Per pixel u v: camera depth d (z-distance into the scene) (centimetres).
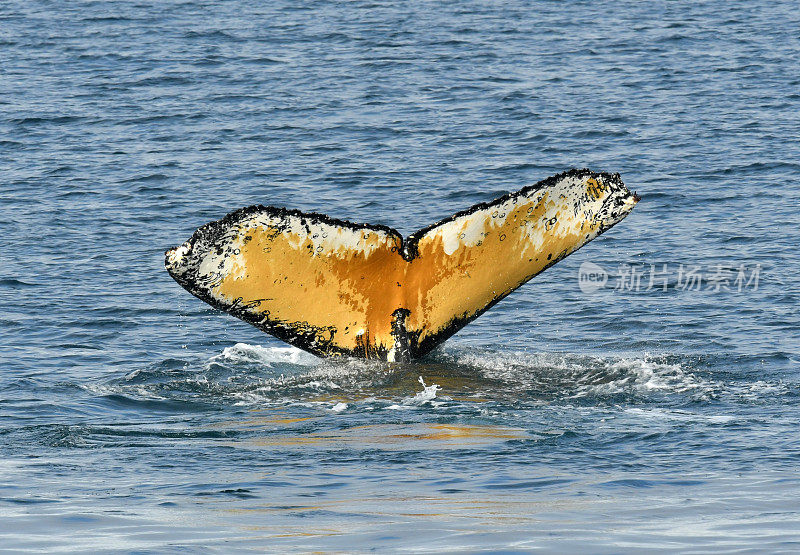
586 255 7394
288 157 10631
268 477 3250
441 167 10231
